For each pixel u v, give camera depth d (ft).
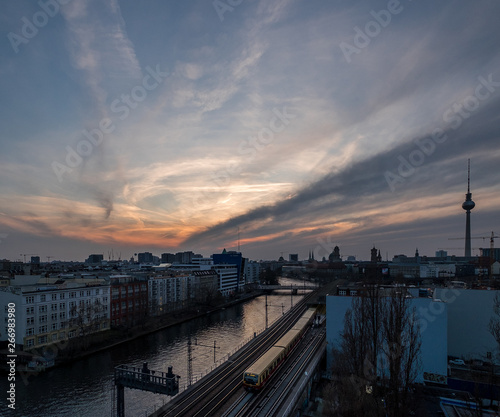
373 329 176.35
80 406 197.57
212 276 629.92
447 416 161.27
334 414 161.07
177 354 295.28
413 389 182.91
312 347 270.26
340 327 234.79
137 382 163.43
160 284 458.09
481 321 239.30
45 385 225.15
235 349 310.45
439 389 196.44
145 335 359.05
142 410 192.54
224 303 579.07
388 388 161.99
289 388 184.55
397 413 144.15
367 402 152.35
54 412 190.19
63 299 305.73
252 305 593.42
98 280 371.56
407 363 152.15
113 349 307.37
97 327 337.72
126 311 385.70
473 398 180.24
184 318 443.73
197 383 195.21
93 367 259.39
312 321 354.33
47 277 373.81
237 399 172.45
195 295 538.47
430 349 205.98
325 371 238.89
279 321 384.06
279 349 223.92
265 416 152.97
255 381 178.91
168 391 153.38
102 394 213.05
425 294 264.11
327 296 240.73
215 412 158.61
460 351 242.37
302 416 169.37
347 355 180.65
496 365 222.89
